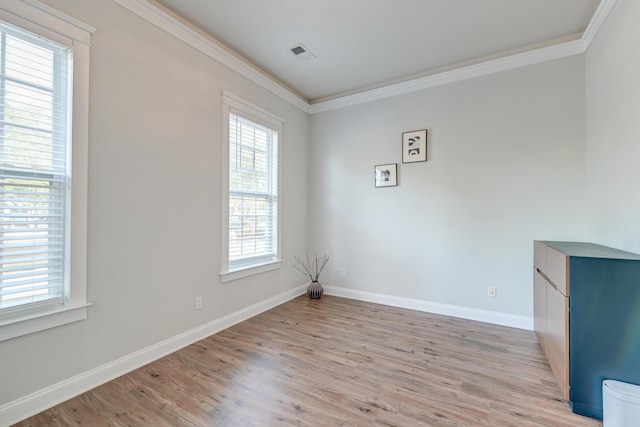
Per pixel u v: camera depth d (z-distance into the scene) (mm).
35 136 1651
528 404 1706
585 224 2582
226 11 2299
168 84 2316
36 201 1653
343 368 2096
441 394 1798
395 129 3529
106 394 1781
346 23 2445
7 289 1556
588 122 2525
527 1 2166
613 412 1451
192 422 1550
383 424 1541
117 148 1982
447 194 3213
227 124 2848
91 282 1849
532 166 2801
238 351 2355
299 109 3994
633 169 1783
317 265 4133
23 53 1604
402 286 3488
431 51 2861
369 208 3719
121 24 1999
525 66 2824
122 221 2018
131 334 2072
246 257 3162
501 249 2943
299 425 1533
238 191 3070
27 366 1585
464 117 3113
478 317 3045
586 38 2488
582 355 1633
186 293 2473
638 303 1550
